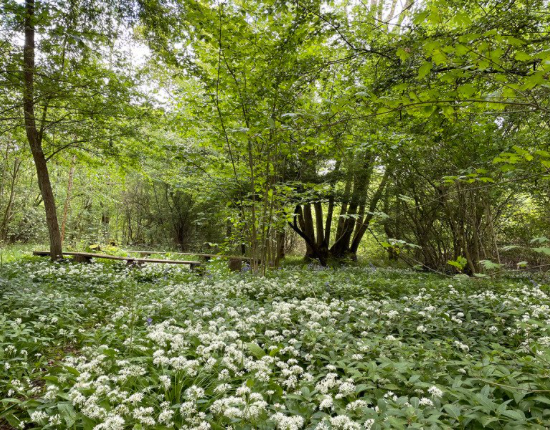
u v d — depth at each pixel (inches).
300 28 215.2
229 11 252.8
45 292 252.5
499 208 398.9
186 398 105.3
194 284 293.6
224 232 1010.1
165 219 1048.8
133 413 95.8
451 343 156.3
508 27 164.1
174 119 341.4
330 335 148.0
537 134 231.6
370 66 245.1
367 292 261.7
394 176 428.5
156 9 282.4
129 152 438.6
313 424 95.6
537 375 107.9
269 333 150.3
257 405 93.3
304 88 244.1
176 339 134.1
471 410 93.7
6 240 851.4
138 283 363.9
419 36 180.1
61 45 291.3
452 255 510.3
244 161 367.9
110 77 344.2
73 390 105.1
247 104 273.4
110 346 159.6
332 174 554.6
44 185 421.7
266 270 363.3
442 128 222.2
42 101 315.3
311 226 737.6
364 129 264.7
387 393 104.7
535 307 187.2
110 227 1264.8
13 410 114.0
